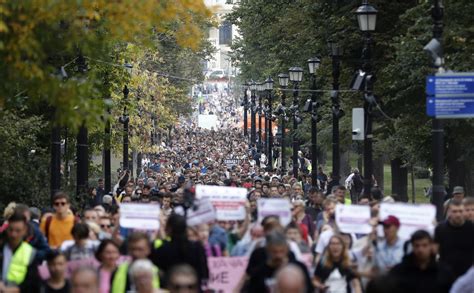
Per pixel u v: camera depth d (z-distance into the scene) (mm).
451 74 48219
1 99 41812
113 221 44438
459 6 72688
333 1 94625
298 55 114625
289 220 39719
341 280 33500
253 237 36312
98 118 41250
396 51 79250
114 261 31172
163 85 156000
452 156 82875
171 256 31547
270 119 140500
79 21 40781
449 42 73250
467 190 92562
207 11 49156
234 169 135625
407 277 27375
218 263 35906
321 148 134000
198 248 32000
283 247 29094
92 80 42688
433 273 27469
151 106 143375
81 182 70438
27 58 40656
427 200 129375
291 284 22078
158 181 104875
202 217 36281
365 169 62094
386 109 88812
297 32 110938
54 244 40531
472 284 26844
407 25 85625
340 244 33531
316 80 108062
